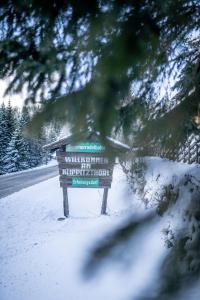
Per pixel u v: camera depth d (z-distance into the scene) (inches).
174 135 85.7
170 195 78.0
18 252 199.5
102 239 71.5
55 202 394.3
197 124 85.4
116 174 324.5
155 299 59.1
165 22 70.0
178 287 59.3
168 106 99.7
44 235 237.5
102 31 56.8
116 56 49.5
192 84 95.3
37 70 61.4
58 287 140.3
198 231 64.1
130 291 73.9
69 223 272.4
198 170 80.4
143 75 78.6
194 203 69.1
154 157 87.0
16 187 652.7
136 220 73.3
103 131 58.5
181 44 92.7
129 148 79.4
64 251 186.9
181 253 63.7
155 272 63.8
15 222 297.9
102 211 281.6
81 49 60.4
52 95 65.4
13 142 1302.9
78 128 63.1
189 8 69.1
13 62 64.9
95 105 55.8
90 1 56.2
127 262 67.9
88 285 128.1
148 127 79.1
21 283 151.6
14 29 69.9
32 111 69.1
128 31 54.2
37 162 1573.6
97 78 52.2
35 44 63.9
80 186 298.0
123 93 57.2
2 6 65.2
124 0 55.4
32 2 62.6
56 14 63.1
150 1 57.6
